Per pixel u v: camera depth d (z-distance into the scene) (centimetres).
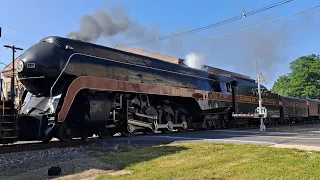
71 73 1217
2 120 898
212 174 623
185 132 1766
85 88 1226
